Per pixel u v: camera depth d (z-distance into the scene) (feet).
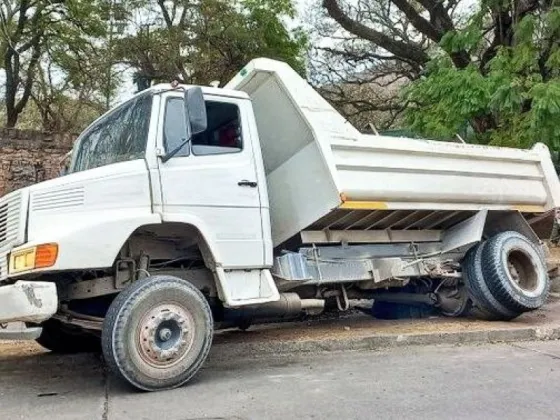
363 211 24.16
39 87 78.79
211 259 20.22
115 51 69.51
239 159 21.47
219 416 15.21
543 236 31.99
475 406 15.74
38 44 75.20
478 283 27.50
